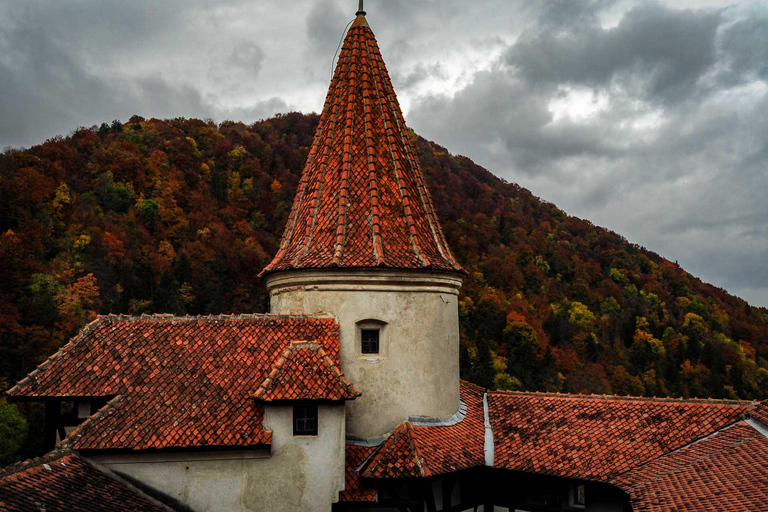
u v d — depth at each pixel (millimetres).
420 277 18297
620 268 131250
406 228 18969
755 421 16656
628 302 116938
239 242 94500
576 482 17156
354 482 15891
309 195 19875
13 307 61281
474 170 166250
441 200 126938
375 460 15930
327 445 15594
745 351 108500
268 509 15211
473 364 76188
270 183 117062
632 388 89688
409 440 16609
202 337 17312
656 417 18266
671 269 140375
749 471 13508
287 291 18766
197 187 106312
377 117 20656
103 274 77125
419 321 18344
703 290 137000
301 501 15344
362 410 17562
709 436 16938
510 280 108938
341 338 17766
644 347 98750
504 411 20234
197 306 78250
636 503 13945
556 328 99625
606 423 18531
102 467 14523
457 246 112250
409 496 16719
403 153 20828
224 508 15031
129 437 14555
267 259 93312
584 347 96938
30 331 58812
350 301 17922
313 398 15328
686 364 95875
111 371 15977
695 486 13703
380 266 17578
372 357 17953
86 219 84250
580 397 20078
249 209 108312
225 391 15992
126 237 84625
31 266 69688
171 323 17625
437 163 148750
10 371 55500
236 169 119812
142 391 15625
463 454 17234
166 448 14500
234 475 15188
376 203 18766
